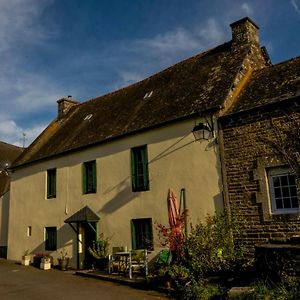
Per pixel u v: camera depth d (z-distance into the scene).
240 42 13.94
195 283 8.59
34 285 11.48
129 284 10.88
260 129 10.37
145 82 17.61
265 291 7.12
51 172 17.89
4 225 21.28
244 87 12.38
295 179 9.64
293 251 7.48
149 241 12.66
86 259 15.41
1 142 29.91
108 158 14.73
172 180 12.26
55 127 21.27
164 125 12.79
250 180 10.34
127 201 13.66
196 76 14.37
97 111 18.59
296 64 11.80
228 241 9.95
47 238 17.30
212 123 11.38
